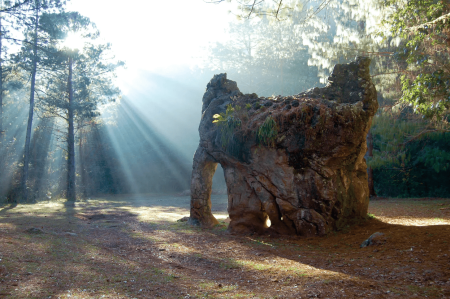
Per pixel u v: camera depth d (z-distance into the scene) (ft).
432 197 82.84
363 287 17.48
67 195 110.83
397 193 92.89
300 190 33.76
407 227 31.19
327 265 22.98
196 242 33.32
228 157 38.73
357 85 35.76
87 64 114.93
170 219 53.11
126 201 103.81
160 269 23.45
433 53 46.98
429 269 19.81
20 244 28.76
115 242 33.63
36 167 124.98
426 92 38.09
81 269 22.61
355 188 36.24
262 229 36.73
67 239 33.60
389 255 23.97
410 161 87.51
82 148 141.28
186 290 18.65
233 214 38.47
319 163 33.32
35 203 94.94
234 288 18.88
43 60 101.30
